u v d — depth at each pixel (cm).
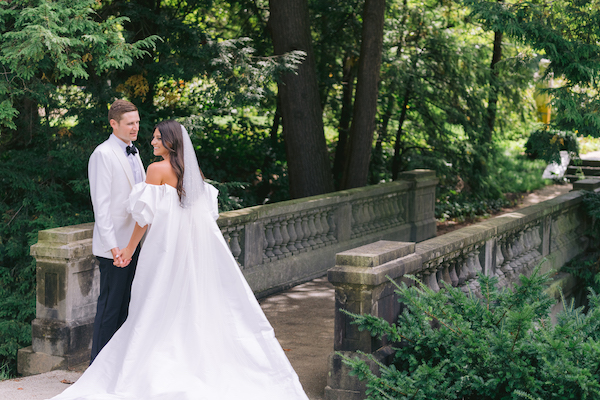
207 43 820
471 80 1333
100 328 387
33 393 388
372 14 1019
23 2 579
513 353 352
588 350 342
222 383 346
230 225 623
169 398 331
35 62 586
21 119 765
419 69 1332
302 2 969
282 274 709
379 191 909
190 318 354
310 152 995
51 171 794
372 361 377
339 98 1392
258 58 859
